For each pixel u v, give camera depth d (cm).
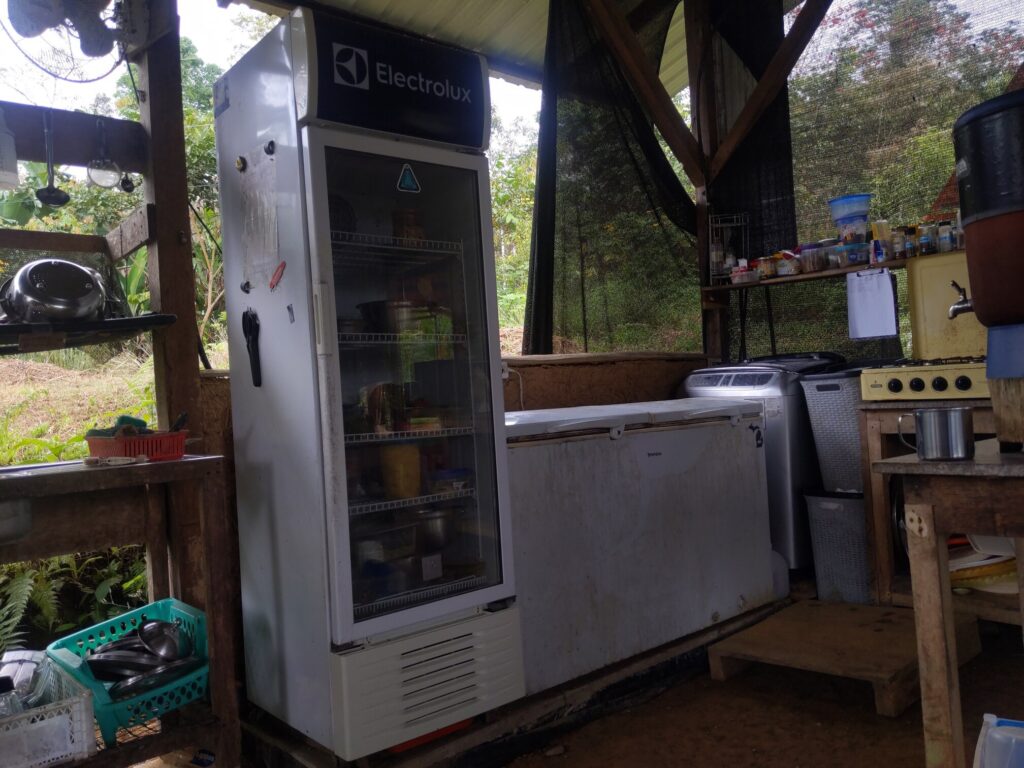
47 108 249
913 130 410
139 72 270
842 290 434
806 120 442
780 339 457
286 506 238
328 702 222
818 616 330
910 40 408
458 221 268
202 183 570
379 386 250
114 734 211
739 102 472
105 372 498
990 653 324
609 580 292
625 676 291
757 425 357
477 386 262
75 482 204
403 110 237
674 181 480
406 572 254
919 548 177
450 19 446
